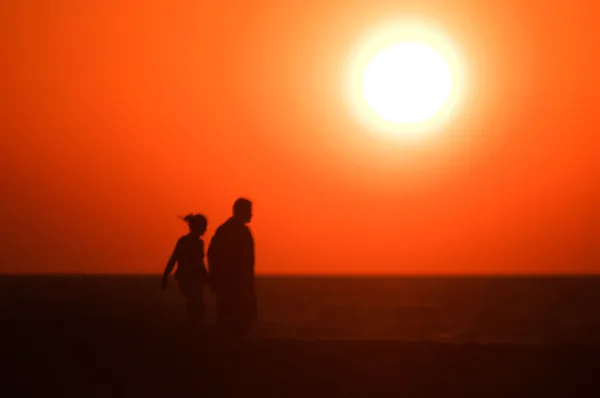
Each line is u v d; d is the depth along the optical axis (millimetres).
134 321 61062
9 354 41656
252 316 47594
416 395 33469
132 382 35844
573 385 34531
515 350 40281
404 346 41094
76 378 36688
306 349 40500
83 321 58625
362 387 34469
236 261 47438
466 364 37656
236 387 34719
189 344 42375
